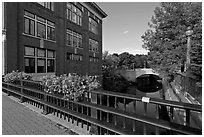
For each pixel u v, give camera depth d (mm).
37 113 5289
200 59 12109
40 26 15391
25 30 13672
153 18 18469
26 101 6922
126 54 78312
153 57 17766
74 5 22297
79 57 23750
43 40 15453
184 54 14742
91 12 27469
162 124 2631
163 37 17516
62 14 18766
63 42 19000
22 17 13242
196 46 12289
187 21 15344
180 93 14945
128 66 72062
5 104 6523
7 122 4492
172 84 21953
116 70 45125
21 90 6996
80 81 4117
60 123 4324
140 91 34812
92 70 28031
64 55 19250
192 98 12070
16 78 8008
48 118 4797
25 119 4727
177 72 16578
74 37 22328
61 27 18547
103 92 3594
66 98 4340
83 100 4066
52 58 17094
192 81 12289
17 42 12828
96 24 30344
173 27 16688
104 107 3508
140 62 77625
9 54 12156
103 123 3482
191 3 15531
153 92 33375
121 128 3211
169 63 15961
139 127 7777
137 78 47844
